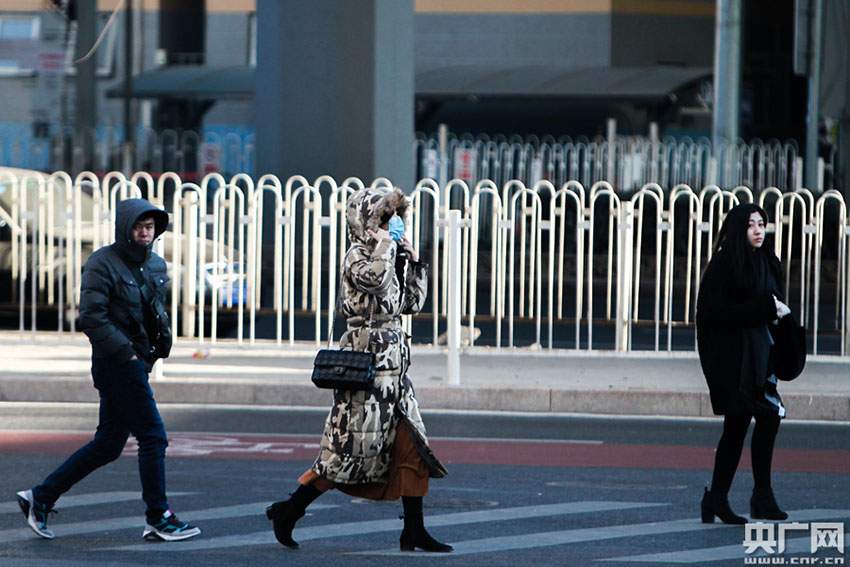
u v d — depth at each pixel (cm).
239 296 4138
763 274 2277
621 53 12862
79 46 8794
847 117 7356
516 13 12962
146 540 2170
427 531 2247
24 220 4322
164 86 11481
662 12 12962
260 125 6525
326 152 6406
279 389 3616
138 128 9850
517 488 2611
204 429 3247
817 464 2870
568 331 5206
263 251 6062
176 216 4225
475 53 13050
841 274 4172
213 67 12225
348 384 2020
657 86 10925
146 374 2173
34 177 4856
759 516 2325
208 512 2381
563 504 2469
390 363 2058
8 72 12350
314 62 6406
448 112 11469
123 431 2188
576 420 3431
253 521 2317
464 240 4319
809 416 3475
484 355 4281
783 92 13500
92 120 8819
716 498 2303
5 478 2645
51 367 3888
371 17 6400
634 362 4153
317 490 2084
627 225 4241
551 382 3681
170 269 4556
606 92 10881
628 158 7762
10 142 8906
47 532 2181
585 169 7444
